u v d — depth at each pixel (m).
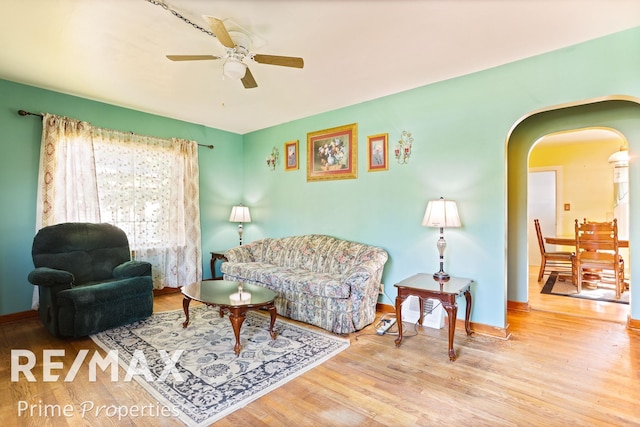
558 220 6.16
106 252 3.57
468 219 3.07
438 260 3.26
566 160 6.08
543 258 5.02
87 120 3.77
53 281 2.78
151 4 2.00
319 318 3.11
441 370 2.28
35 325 3.20
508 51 2.62
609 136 5.39
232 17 2.12
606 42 2.39
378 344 2.73
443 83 3.21
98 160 3.82
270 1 1.96
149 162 4.25
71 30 2.30
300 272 3.66
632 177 2.95
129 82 3.26
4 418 1.75
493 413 1.79
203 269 4.93
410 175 3.45
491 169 2.94
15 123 3.32
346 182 4.00
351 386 2.08
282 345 2.71
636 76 2.29
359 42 2.46
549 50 2.61
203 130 4.93
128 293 3.16
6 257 3.28
